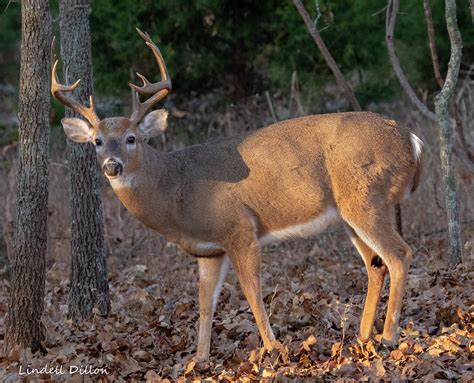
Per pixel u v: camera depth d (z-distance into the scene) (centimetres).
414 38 2045
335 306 1216
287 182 1101
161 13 2081
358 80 2300
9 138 2464
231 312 1264
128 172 1103
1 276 1512
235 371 1024
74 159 1296
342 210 1098
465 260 1350
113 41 2064
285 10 2036
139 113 1117
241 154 1120
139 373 1077
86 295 1305
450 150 1327
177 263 1636
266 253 1650
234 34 2098
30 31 1119
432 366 942
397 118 2225
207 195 1112
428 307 1186
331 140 1098
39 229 1152
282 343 1087
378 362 941
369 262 1118
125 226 1850
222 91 2219
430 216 1678
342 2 2027
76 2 1268
